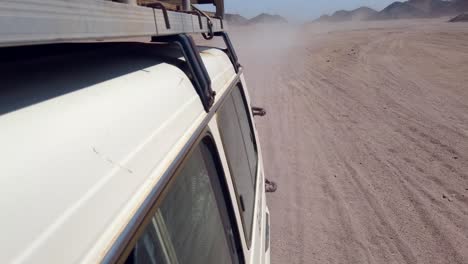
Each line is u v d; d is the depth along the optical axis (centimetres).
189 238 131
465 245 450
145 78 131
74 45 191
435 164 681
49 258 64
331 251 450
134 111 107
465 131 841
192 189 140
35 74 115
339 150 786
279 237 481
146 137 107
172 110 132
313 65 2111
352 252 447
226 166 190
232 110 257
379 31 5406
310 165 715
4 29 65
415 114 1008
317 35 5756
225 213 184
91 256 73
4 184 63
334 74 1741
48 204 68
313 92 1398
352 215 527
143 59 162
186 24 184
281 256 443
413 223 500
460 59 1864
